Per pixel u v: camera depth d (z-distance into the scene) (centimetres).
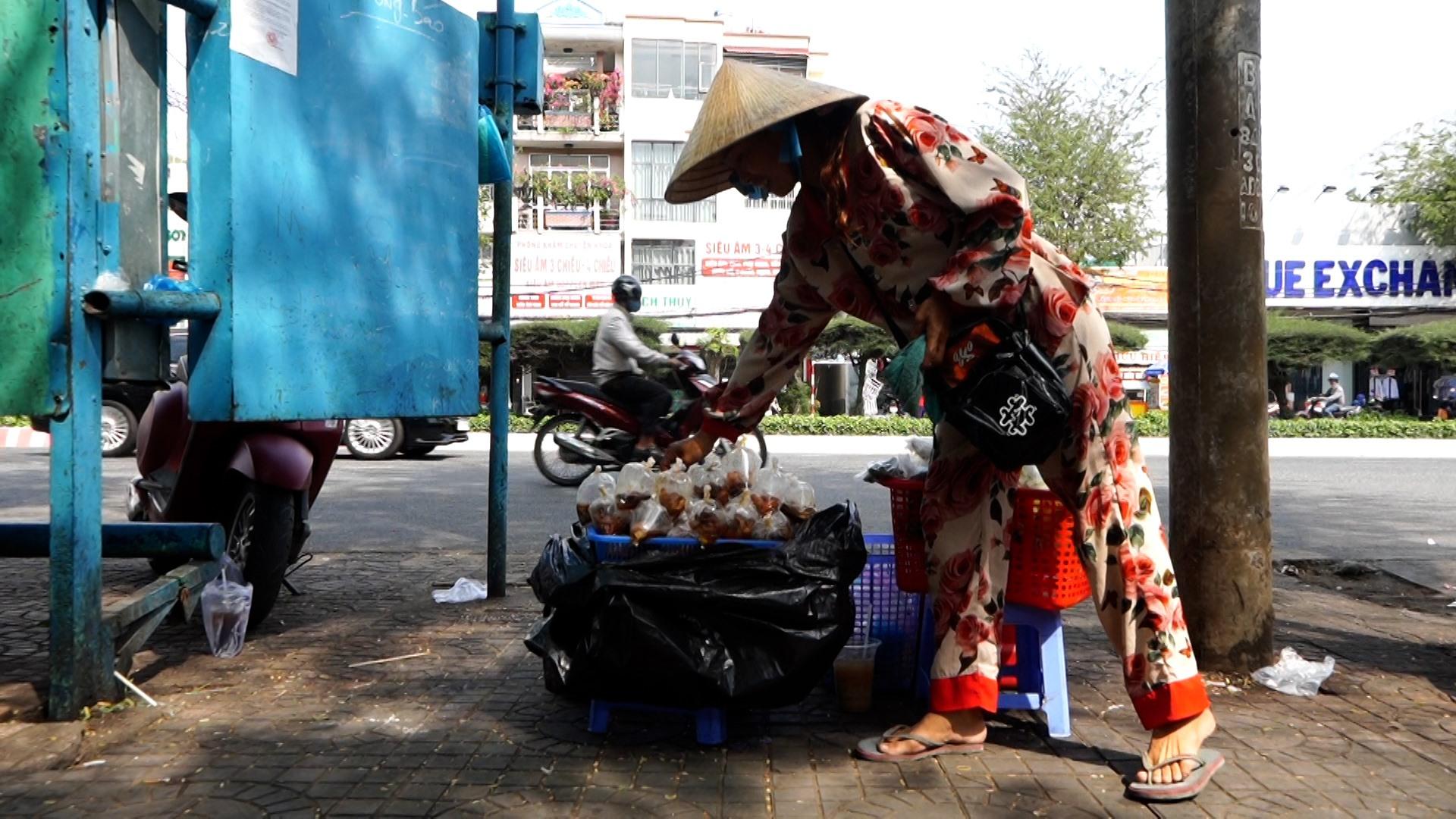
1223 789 256
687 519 294
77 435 289
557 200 3153
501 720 305
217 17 300
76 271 282
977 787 257
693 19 3244
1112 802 248
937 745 278
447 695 330
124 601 319
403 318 400
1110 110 2820
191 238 304
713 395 317
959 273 247
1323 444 1922
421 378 414
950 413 257
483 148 471
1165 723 256
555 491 951
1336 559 626
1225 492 351
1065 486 271
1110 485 263
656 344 2719
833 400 2773
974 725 282
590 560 294
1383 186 3158
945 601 279
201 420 307
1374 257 3100
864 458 1366
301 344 335
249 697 326
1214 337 349
